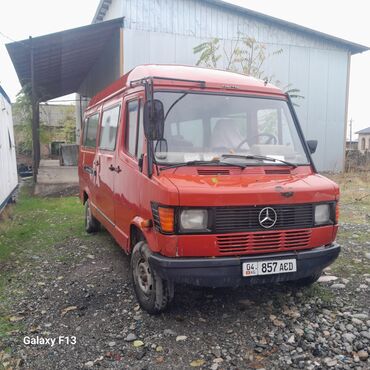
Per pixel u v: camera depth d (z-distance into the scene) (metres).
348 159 19.19
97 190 6.61
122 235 5.04
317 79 16.45
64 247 6.85
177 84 4.46
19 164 20.58
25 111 17.30
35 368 3.35
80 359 3.47
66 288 5.03
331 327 3.94
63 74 18.27
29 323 4.11
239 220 3.74
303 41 16.00
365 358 3.43
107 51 15.37
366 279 5.16
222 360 3.42
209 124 4.44
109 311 4.36
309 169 4.58
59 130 26.59
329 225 4.18
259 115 4.73
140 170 4.22
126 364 3.38
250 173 4.15
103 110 6.46
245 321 4.08
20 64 14.21
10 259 6.18
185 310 4.32
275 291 4.79
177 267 3.62
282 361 3.40
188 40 14.31
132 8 13.49
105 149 6.05
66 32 11.57
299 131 4.89
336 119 17.00
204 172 4.02
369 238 7.12
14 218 9.26
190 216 3.64
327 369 3.28
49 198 12.14
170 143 4.17
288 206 3.91
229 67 14.34
